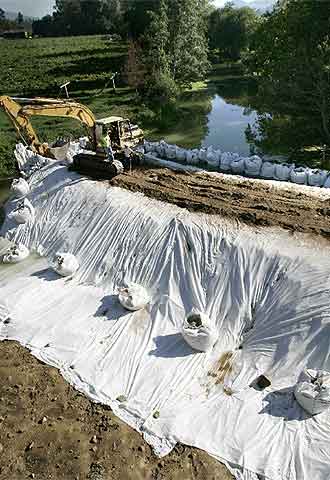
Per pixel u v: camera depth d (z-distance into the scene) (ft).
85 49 266.77
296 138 87.86
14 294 51.16
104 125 67.62
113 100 138.51
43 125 114.93
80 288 51.83
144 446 33.60
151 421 35.27
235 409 35.35
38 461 33.37
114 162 65.87
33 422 36.40
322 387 33.81
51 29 421.59
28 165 77.51
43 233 62.18
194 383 38.47
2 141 101.35
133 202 58.29
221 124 118.11
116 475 31.89
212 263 47.32
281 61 84.12
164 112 127.24
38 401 38.17
